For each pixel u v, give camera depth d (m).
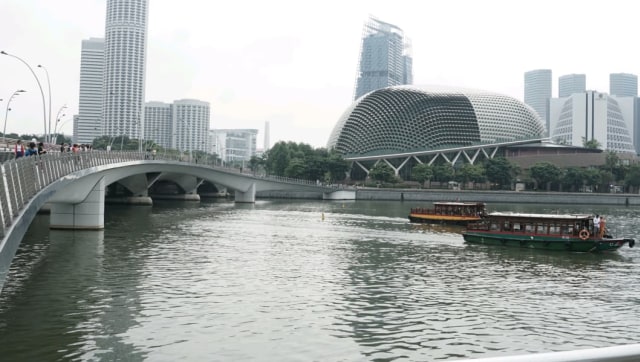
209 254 49.53
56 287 34.91
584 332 27.33
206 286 35.88
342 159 192.75
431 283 38.62
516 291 36.62
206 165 123.69
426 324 28.06
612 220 100.50
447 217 86.12
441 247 58.62
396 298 33.62
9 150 56.22
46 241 55.62
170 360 22.34
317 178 185.12
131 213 94.94
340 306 31.28
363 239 64.31
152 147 172.88
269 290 35.06
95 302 31.28
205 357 22.75
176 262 44.81
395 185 195.00
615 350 3.45
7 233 22.27
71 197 62.91
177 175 141.12
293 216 97.00
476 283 39.06
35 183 34.12
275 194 181.12
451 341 25.42
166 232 66.25
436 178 198.38
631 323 29.06
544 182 191.75
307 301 32.31
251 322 27.80
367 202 154.75
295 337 25.52
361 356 23.17
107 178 79.31
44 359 22.20
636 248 61.06
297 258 48.56
